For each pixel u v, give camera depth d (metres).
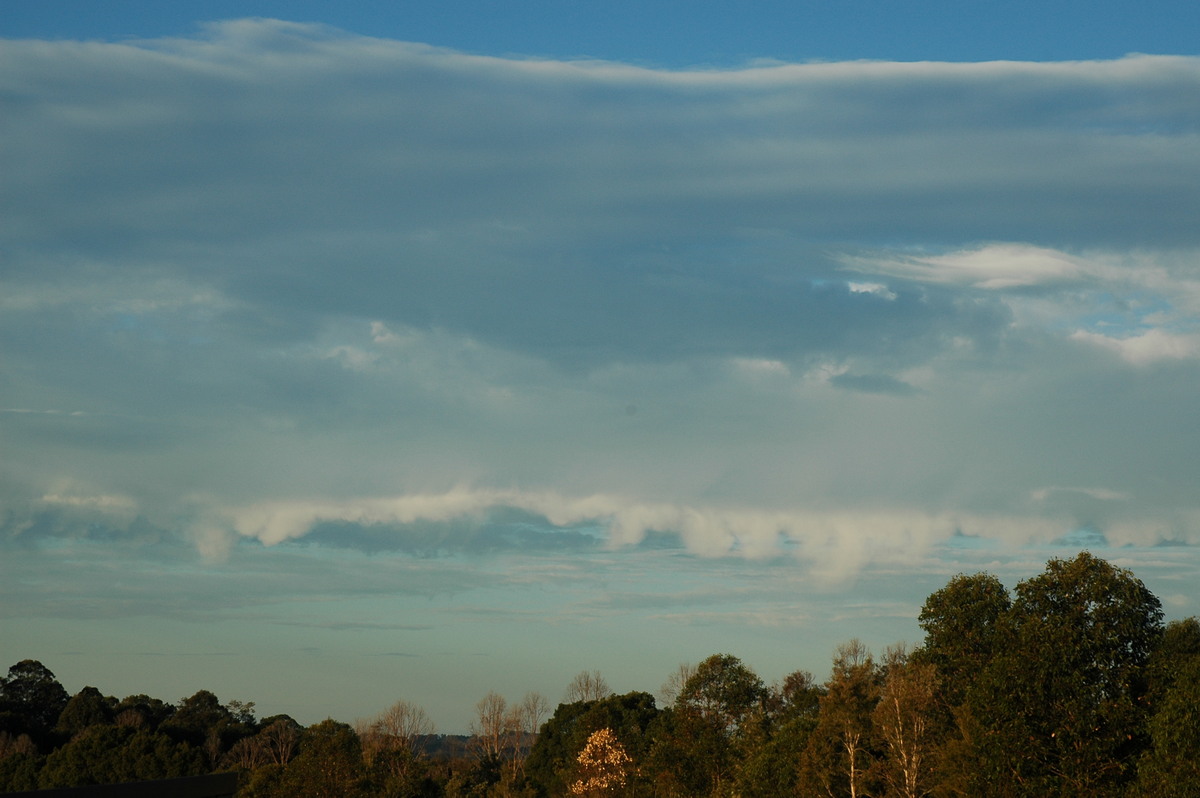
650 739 105.06
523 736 178.75
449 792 127.38
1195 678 40.34
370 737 134.00
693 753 88.25
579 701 147.38
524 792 124.25
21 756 126.62
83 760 116.88
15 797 50.50
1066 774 46.03
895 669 63.53
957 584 65.31
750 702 97.19
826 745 65.25
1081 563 49.66
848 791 64.56
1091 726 46.09
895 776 59.53
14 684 170.12
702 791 86.75
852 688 67.44
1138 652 48.56
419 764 107.00
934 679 61.62
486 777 146.75
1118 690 47.16
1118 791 44.56
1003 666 48.12
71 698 164.50
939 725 58.97
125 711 161.25
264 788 84.81
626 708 136.88
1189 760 39.22
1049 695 46.97
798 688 127.44
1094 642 47.47
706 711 95.50
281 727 157.25
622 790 98.62
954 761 52.56
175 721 166.38
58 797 51.91
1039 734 47.03
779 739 76.00
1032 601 50.53
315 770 84.12
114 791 54.78
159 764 115.56
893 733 59.44
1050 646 47.34
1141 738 45.94
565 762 127.00
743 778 75.81
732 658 98.56
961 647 63.50
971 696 50.12
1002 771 46.97
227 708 173.88
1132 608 48.31
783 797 70.81
